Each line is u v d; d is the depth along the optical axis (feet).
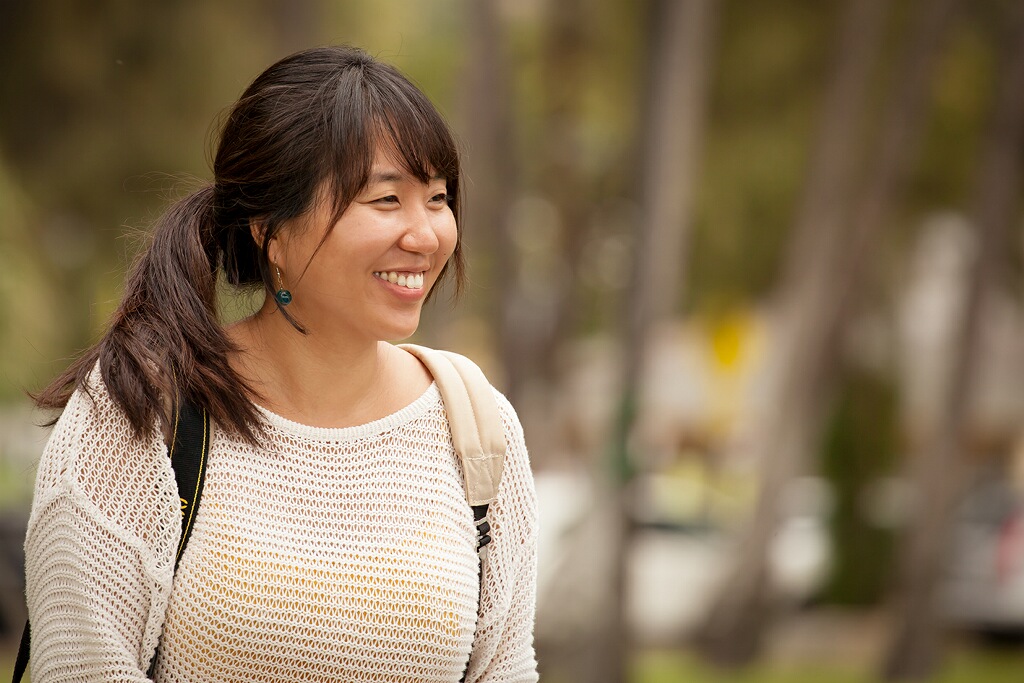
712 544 146.41
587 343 156.76
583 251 133.69
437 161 20.10
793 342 126.00
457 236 20.93
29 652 20.98
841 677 126.41
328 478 20.40
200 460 19.66
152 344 19.70
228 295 21.74
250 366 20.77
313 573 19.80
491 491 21.50
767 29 121.60
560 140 131.13
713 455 258.37
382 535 20.44
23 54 109.29
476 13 96.73
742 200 134.41
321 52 20.15
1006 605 135.13
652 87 98.68
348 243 19.71
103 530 19.33
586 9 119.03
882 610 154.92
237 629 19.44
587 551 103.19
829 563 154.81
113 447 19.47
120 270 22.56
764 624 130.93
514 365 103.19
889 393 146.51
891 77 126.41
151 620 19.35
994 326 142.00
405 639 20.25
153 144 112.47
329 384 20.81
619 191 132.05
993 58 127.75
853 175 120.06
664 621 143.02
